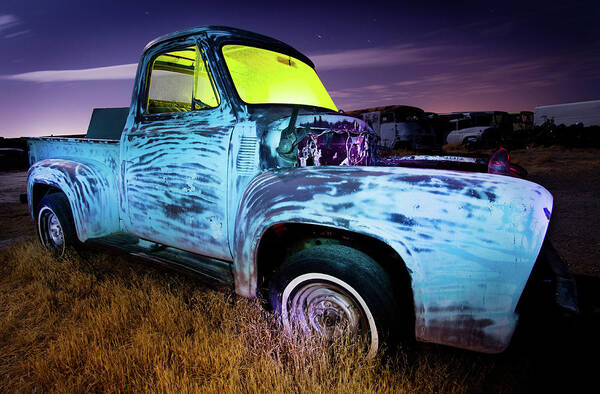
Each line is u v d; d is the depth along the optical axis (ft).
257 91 8.23
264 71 8.72
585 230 14.20
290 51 9.83
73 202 10.30
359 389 5.35
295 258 6.28
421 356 6.32
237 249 6.85
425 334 5.30
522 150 63.98
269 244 6.92
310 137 7.40
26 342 7.27
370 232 5.34
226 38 8.12
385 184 5.65
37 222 12.66
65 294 9.00
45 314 8.30
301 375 5.67
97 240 10.06
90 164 10.68
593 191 22.71
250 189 6.79
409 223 5.20
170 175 8.34
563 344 5.23
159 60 9.27
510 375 5.91
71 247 11.49
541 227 4.99
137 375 6.02
